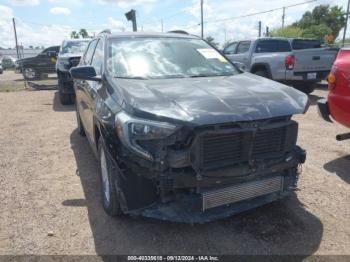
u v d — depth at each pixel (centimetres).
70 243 326
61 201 409
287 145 334
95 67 464
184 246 318
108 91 366
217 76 415
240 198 323
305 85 1112
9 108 1062
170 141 294
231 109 300
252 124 306
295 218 358
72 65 902
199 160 295
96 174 491
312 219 356
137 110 301
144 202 314
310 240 321
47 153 591
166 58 435
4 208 394
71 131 743
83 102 527
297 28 4400
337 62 468
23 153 595
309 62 1021
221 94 326
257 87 356
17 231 346
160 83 366
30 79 1823
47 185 455
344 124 471
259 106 311
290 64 1001
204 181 299
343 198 398
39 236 337
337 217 359
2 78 2527
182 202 308
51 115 932
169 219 309
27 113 970
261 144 322
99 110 366
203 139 295
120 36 467
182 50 457
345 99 454
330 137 639
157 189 310
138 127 295
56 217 371
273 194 350
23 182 467
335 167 489
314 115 831
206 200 307
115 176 325
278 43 1159
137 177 313
